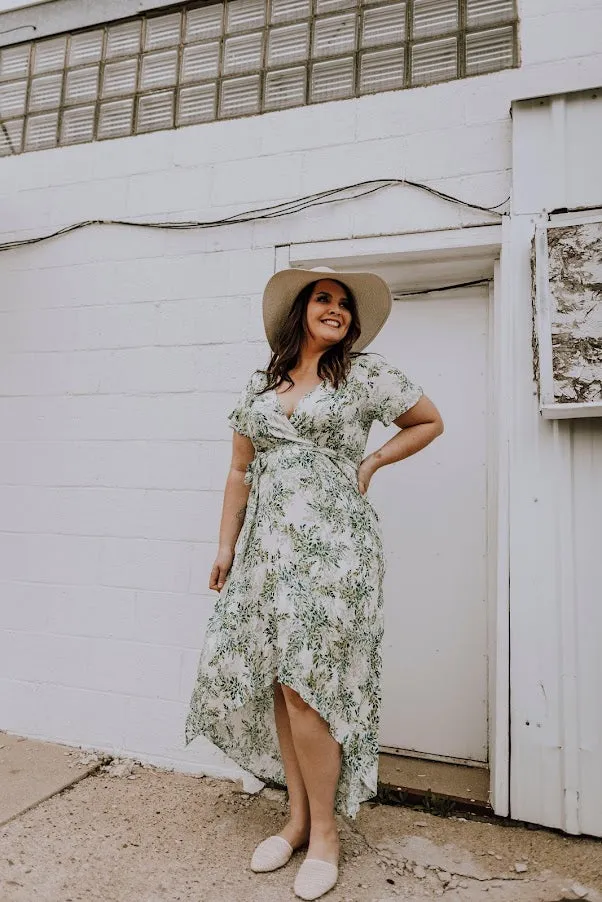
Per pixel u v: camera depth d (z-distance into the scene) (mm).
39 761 2492
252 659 1768
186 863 1830
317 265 2613
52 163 3043
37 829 2000
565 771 2014
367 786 1745
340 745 1752
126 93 2988
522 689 2084
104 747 2588
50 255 2975
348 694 1737
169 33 2979
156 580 2607
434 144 2465
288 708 1720
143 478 2682
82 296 2893
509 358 2238
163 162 2850
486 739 2523
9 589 2811
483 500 2633
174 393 2689
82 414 2812
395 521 2738
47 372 2896
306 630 1672
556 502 2127
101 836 1971
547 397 2066
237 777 2383
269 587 1763
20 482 2861
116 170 2924
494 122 2410
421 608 2664
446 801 2176
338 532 1755
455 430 2691
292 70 2725
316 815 1751
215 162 2766
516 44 2438
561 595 2086
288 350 1946
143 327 2775
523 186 2287
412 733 2613
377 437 2836
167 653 2555
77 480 2777
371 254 2484
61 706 2674
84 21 3107
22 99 3174
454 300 2730
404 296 2771
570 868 1817
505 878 1770
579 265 2113
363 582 1762
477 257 2461
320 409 1808
